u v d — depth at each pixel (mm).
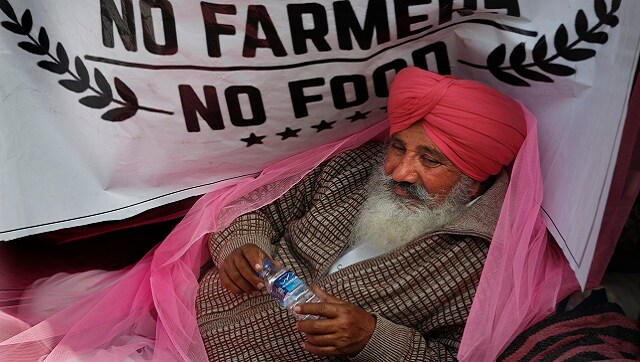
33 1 2232
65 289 2641
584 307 2479
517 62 2350
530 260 2312
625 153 2348
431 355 2217
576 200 2295
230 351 2426
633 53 2143
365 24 2293
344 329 2131
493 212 2326
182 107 2373
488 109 2256
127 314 2518
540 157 2412
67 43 2281
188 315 2389
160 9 2225
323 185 2553
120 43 2264
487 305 2184
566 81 2305
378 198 2385
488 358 2205
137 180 2488
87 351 2359
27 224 2424
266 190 2561
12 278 2721
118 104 2338
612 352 2225
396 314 2312
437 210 2334
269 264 2354
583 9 2195
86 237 2850
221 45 2287
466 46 2387
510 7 2250
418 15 2285
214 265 2691
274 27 2275
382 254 2373
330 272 2432
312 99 2441
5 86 2309
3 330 2328
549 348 2285
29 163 2383
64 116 2369
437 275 2301
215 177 2576
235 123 2441
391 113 2346
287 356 2381
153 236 2904
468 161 2283
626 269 2682
